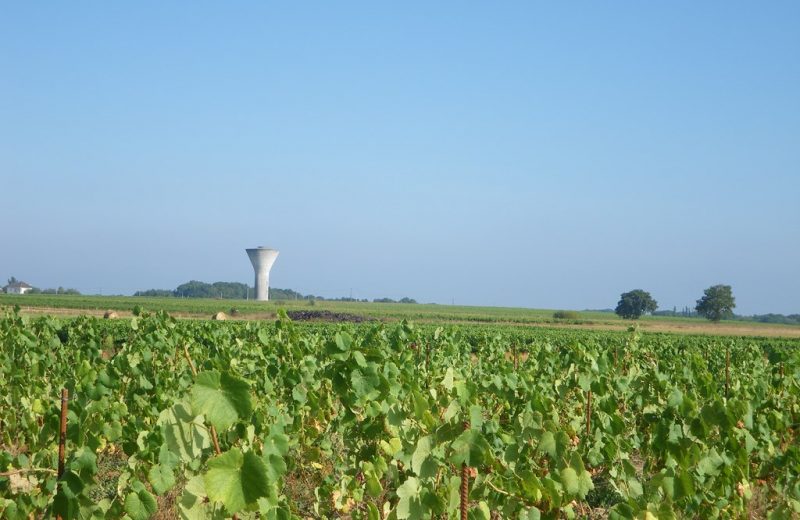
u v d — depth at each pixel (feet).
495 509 19.27
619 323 331.77
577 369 31.89
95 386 22.98
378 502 22.66
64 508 16.40
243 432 18.02
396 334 33.86
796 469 25.12
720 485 22.80
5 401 30.35
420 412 19.06
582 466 17.98
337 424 27.96
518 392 27.30
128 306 283.59
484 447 16.66
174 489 23.38
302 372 28.19
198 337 46.57
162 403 27.04
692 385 35.99
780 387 36.65
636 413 32.42
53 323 42.93
